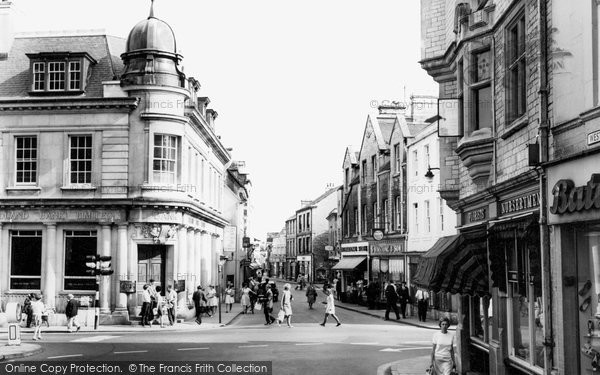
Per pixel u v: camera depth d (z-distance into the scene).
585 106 9.52
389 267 44.78
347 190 59.72
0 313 30.95
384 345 21.17
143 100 31.77
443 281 15.47
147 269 32.12
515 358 12.68
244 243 62.00
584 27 9.54
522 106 12.62
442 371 11.95
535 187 11.40
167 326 29.86
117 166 31.58
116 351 19.50
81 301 30.31
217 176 46.38
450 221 33.06
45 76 32.25
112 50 34.53
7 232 31.83
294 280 114.19
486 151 14.47
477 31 14.77
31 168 32.12
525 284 11.87
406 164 41.09
